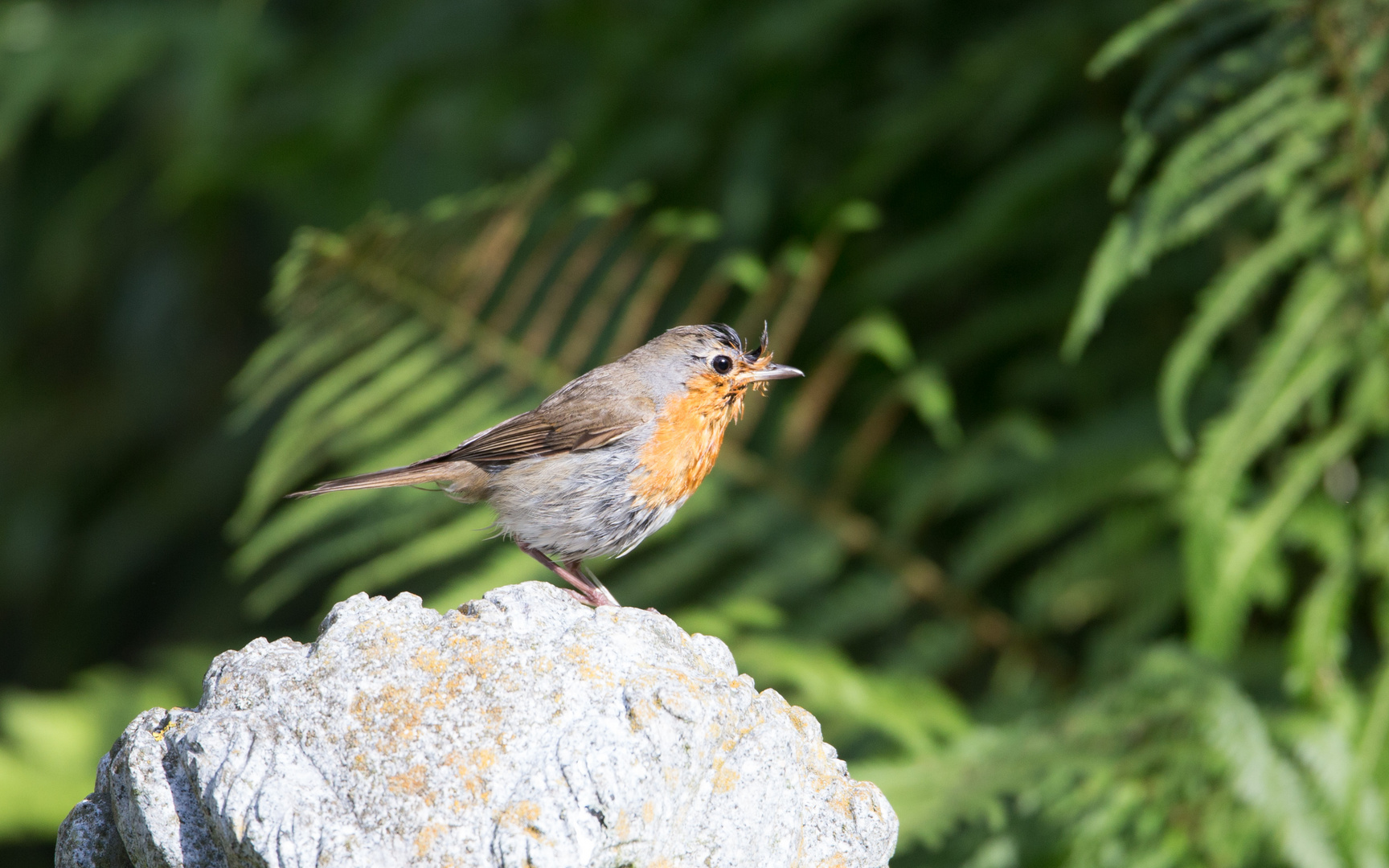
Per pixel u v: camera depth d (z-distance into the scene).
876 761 8.60
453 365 10.80
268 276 14.91
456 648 4.38
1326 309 8.44
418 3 12.93
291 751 4.24
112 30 13.34
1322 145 8.67
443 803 4.11
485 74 12.70
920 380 9.88
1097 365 11.14
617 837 4.09
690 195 12.38
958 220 10.97
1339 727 7.93
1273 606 9.30
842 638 10.18
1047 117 11.77
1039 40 10.57
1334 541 8.62
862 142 11.89
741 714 4.66
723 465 10.49
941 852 8.69
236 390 10.64
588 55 12.66
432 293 10.63
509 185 11.75
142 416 15.30
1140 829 7.90
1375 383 8.48
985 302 12.05
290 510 10.88
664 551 10.61
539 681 4.30
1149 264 10.80
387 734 4.22
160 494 14.87
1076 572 9.84
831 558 10.12
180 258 14.95
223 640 14.38
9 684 16.19
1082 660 10.55
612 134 12.22
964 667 11.37
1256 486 9.75
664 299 11.92
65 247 14.52
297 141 12.86
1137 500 9.93
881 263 11.54
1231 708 7.79
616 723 4.21
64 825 4.88
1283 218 8.82
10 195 15.77
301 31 14.09
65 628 15.57
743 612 9.33
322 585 14.45
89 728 11.62
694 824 4.44
